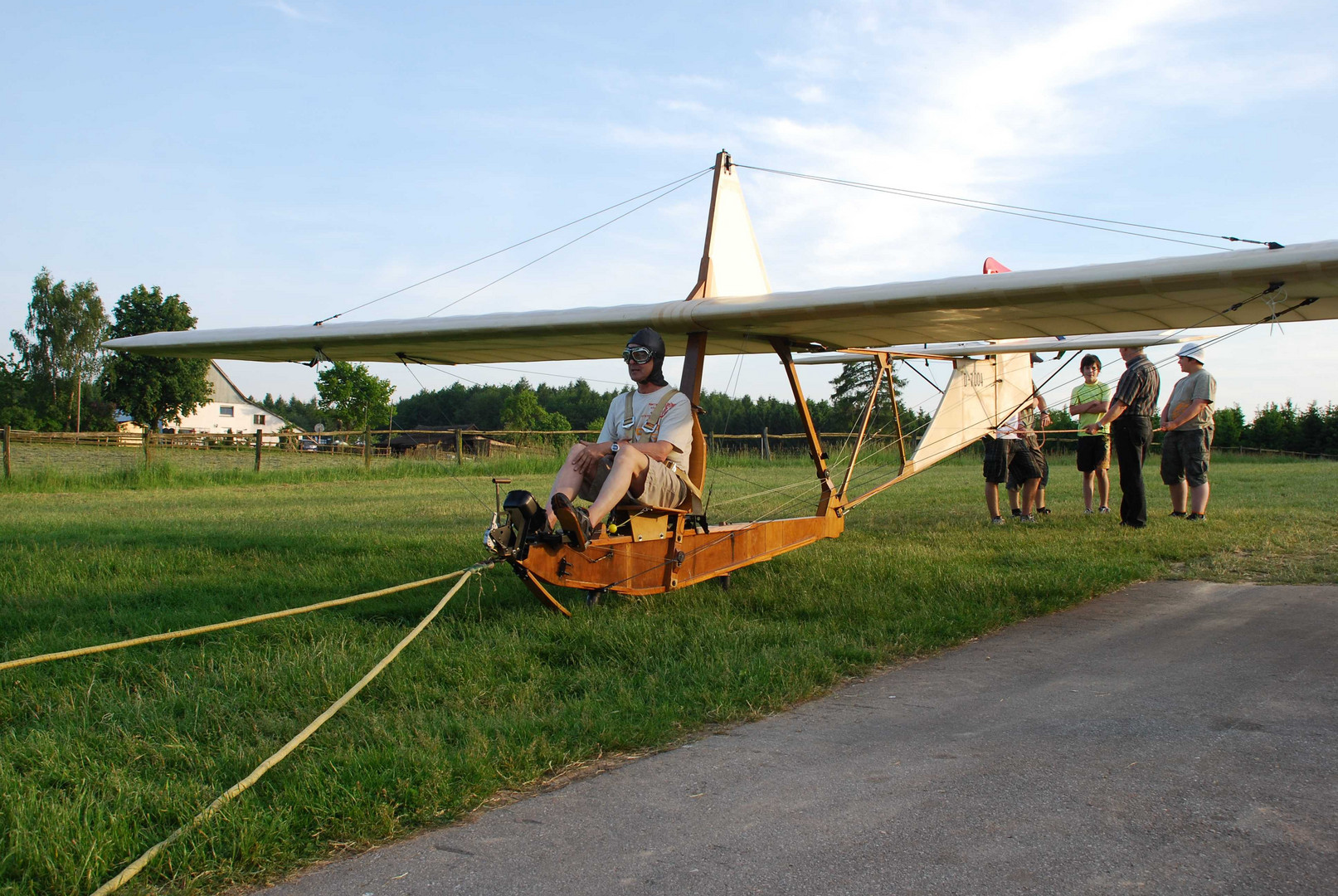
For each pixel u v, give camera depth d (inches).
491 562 144.4
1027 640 156.4
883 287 179.2
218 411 2790.4
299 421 3577.8
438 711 113.2
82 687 125.0
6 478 517.7
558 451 806.5
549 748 100.4
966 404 351.9
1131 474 292.7
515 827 83.9
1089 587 195.2
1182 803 84.4
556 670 133.6
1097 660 141.6
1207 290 155.7
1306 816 80.8
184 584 200.8
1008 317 187.3
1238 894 67.4
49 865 73.5
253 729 108.0
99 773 94.0
